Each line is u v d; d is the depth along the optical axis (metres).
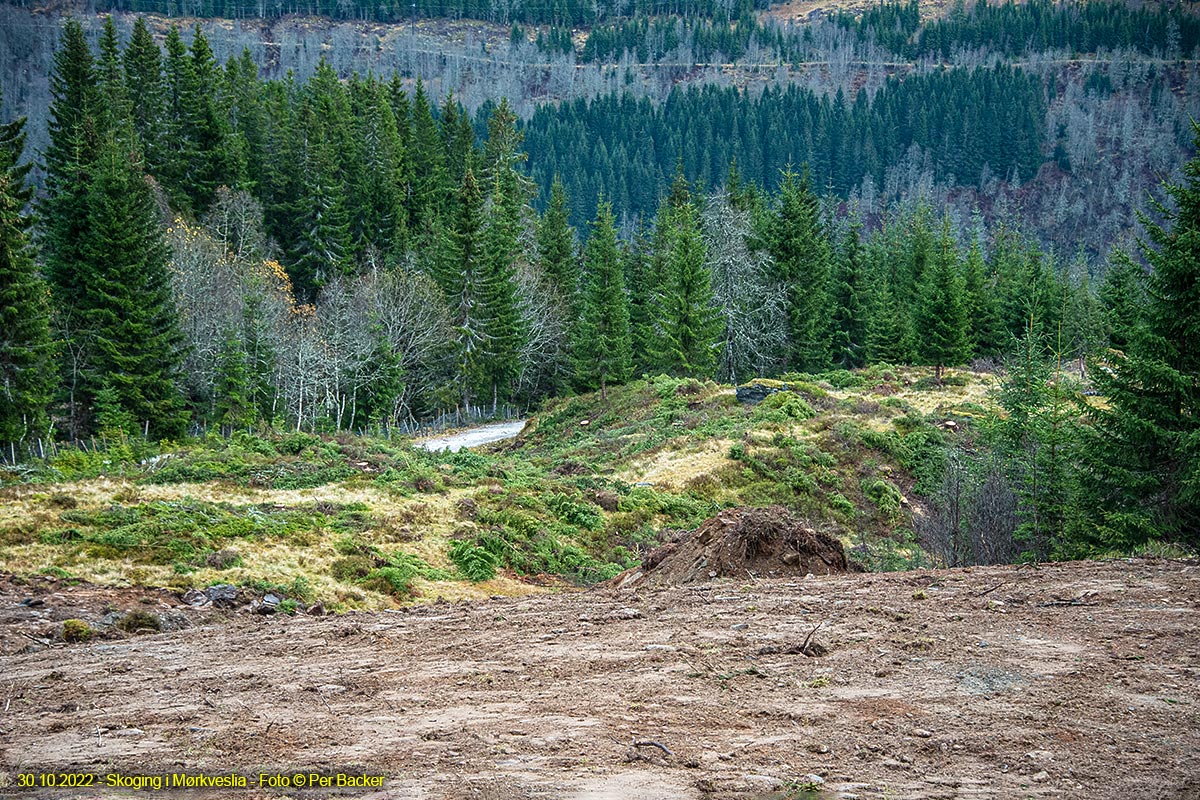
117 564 16.05
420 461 28.86
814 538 14.43
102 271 41.03
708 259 60.50
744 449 34.19
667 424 41.00
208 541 18.02
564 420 48.78
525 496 26.11
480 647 8.28
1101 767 4.99
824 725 5.76
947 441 35.81
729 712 6.07
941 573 10.86
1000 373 43.66
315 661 8.09
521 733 5.79
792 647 7.53
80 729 6.21
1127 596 8.82
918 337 61.25
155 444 34.44
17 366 33.69
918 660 7.07
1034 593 9.20
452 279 60.47
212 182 67.88
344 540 19.83
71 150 55.19
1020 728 5.61
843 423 37.38
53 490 20.03
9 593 12.93
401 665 7.77
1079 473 18.62
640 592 10.91
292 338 50.09
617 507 27.45
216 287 49.59
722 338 60.38
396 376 55.22
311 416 51.00
